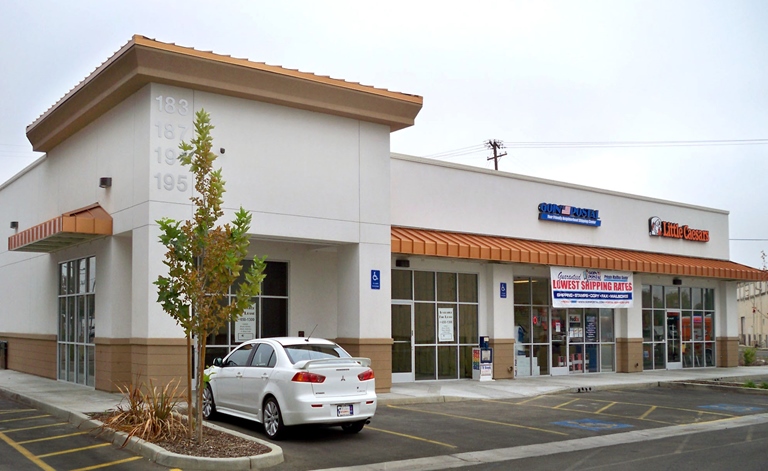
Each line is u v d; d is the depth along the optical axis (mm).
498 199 25203
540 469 10750
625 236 29625
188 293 11102
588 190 28391
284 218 18094
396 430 13953
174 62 16328
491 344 24219
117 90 17125
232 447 11148
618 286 27422
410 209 22688
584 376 26516
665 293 31234
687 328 32156
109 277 18125
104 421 12805
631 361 28641
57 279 22172
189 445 11086
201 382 11227
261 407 12758
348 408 12453
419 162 23125
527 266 25844
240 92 17328
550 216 26562
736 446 12844
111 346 17734
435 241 21547
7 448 11484
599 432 14289
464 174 24281
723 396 21344
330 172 19031
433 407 17656
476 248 22312
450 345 23609
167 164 16531
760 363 36375
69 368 20875
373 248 19641
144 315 16203
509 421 15500
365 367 12914
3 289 27734
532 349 25875
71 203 20984
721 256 34344
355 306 19328
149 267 16125
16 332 25859
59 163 22172
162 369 16125
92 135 19734
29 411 15477
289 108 18453
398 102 19828
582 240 27922
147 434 11523
